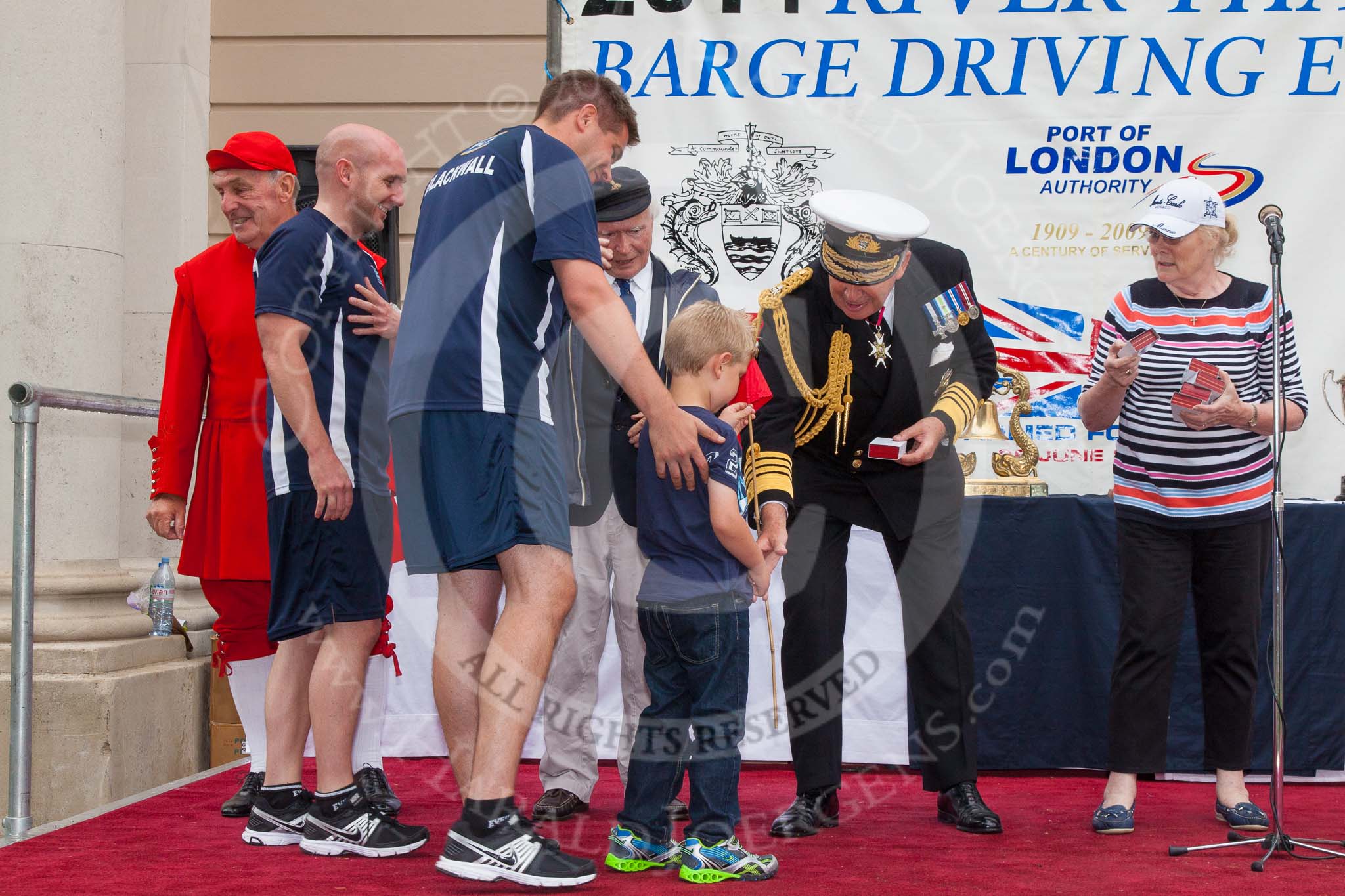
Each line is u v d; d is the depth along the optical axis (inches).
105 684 115.9
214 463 97.7
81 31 125.7
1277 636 86.4
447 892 70.9
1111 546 109.1
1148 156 128.2
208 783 110.0
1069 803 101.4
